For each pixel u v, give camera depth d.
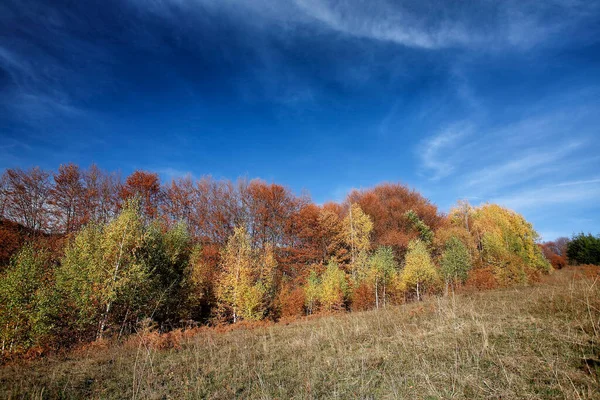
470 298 15.24
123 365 8.64
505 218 31.11
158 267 18.77
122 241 16.09
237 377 6.95
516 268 24.52
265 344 9.72
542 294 12.38
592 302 8.52
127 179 31.97
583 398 4.02
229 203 36.19
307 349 8.92
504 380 4.98
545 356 5.64
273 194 37.09
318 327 13.48
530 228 31.69
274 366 7.75
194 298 21.34
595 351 5.54
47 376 7.72
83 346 12.18
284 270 32.66
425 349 7.33
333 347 8.73
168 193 34.97
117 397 6.21
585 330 6.74
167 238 21.88
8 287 13.20
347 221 33.84
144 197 31.78
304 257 34.06
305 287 24.98
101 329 14.19
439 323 9.70
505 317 9.12
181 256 22.14
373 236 36.56
